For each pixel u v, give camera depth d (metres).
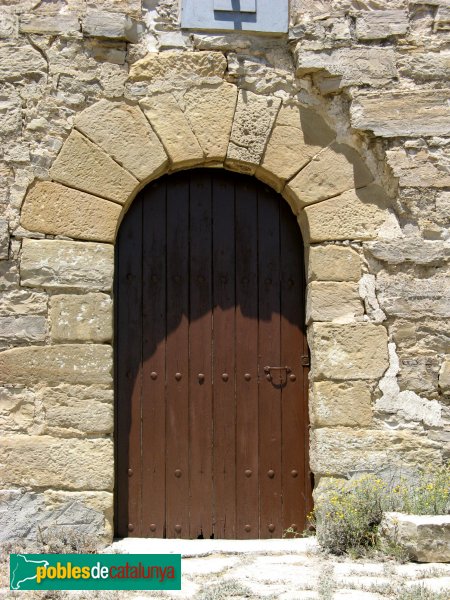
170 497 5.54
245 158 5.58
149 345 5.62
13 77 5.46
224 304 5.70
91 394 5.27
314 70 5.62
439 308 5.54
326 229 5.58
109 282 5.39
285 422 5.65
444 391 5.47
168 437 5.57
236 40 5.65
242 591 4.18
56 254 5.36
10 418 5.21
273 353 5.69
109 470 5.24
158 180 5.74
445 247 5.57
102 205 5.44
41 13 5.51
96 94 5.52
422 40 5.71
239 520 5.56
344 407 5.43
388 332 5.53
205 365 5.64
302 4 5.71
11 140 5.41
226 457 5.60
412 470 5.39
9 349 5.26
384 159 5.64
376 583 4.29
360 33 5.67
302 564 4.82
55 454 5.20
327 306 5.52
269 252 5.75
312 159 5.63
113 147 5.49
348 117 5.68
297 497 5.61
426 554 4.74
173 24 5.64
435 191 5.62
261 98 5.62
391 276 5.57
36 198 5.39
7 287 5.30
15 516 5.14
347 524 5.07
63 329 5.30
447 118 5.64
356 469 5.38
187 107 5.57
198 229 5.73
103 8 5.55
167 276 5.68
